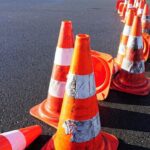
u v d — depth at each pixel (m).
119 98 1.70
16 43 2.76
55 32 3.21
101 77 1.67
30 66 2.18
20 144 1.21
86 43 1.12
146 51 2.27
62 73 1.42
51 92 1.46
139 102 1.67
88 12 4.43
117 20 3.92
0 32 3.16
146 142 1.33
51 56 2.41
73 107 1.16
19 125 1.44
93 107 1.18
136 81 1.77
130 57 1.76
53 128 1.41
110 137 1.33
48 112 1.47
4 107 1.60
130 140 1.34
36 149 1.27
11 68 2.13
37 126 1.33
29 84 1.88
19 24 3.55
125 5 4.10
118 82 1.79
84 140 1.18
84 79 1.14
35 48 2.62
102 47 2.69
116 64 1.92
